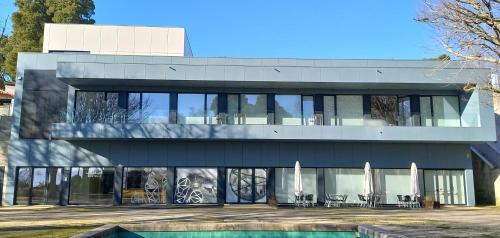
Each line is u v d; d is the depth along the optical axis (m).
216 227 13.66
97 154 27.39
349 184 27.83
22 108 27.50
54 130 25.92
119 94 27.56
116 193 27.05
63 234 12.92
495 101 31.73
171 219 17.36
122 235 13.41
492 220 17.94
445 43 12.64
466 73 26.17
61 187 27.12
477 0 11.39
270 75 26.42
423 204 26.20
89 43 33.78
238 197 27.44
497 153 30.44
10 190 26.88
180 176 27.53
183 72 26.20
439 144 28.27
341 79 26.56
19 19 50.47
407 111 28.45
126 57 26.75
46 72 27.75
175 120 27.44
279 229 13.72
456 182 28.20
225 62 26.69
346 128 26.70
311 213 20.92
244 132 26.45
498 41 11.45
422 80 26.70
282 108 28.12
